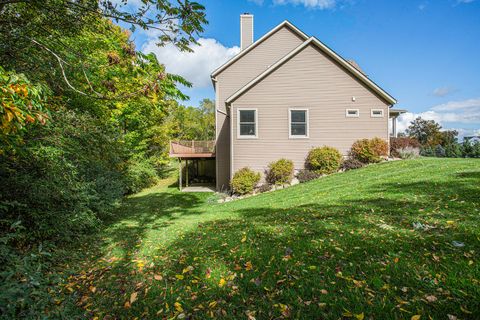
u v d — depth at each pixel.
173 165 28.09
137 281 3.02
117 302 2.58
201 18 2.49
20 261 2.38
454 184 5.79
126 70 2.88
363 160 11.38
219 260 3.34
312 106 11.65
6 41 3.21
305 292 2.38
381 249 3.03
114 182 8.49
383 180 7.66
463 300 1.98
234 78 14.61
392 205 4.90
